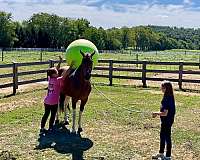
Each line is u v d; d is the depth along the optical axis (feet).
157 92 53.06
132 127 31.96
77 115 35.81
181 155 24.50
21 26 314.14
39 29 318.24
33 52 194.29
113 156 23.70
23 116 34.81
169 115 22.22
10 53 175.73
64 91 29.27
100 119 34.63
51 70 28.73
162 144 22.97
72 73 28.94
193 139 28.58
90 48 31.35
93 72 80.79
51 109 28.84
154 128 31.76
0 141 26.35
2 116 34.60
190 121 35.06
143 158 23.45
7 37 296.71
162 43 471.21
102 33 355.56
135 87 57.98
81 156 23.41
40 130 29.37
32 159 22.48
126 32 423.64
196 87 59.52
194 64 56.24
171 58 172.04
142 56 194.70
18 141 26.45
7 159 22.29
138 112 36.17
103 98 46.83
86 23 366.84
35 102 42.68
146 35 448.24
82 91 28.12
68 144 26.08
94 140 27.45
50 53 186.19
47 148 24.91
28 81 51.96
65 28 341.21
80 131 29.76
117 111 38.50
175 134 29.96
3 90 51.44
